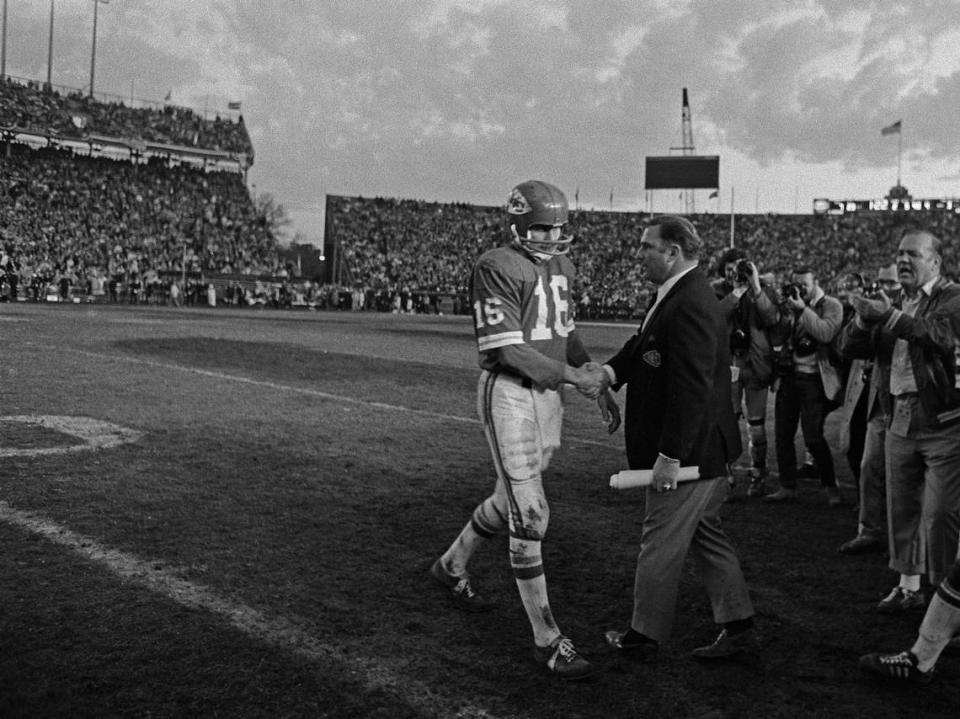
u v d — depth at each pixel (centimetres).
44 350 1400
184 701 293
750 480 719
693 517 344
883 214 6731
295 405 956
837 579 459
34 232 4188
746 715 303
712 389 340
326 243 5969
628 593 420
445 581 403
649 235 360
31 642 333
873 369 495
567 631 373
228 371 1257
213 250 4822
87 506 520
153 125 5647
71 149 5297
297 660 328
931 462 411
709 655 348
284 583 410
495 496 383
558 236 364
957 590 322
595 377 360
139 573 413
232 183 5688
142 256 4400
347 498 570
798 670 344
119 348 1508
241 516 516
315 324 2752
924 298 429
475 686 316
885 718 306
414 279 5406
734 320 658
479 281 353
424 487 609
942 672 349
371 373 1330
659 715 300
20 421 775
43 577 402
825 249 6341
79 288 3912
